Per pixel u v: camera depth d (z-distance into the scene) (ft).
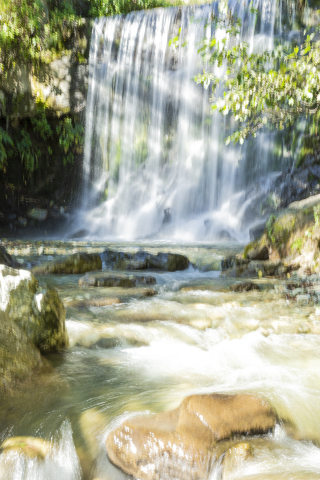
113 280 22.00
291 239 26.99
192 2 66.59
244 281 23.61
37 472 6.52
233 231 55.42
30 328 11.25
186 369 10.47
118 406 8.36
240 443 6.53
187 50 61.52
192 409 6.97
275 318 15.52
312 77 21.04
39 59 55.11
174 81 63.87
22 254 34.73
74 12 58.70
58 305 12.36
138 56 63.21
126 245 45.06
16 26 51.03
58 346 11.91
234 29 23.80
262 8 55.57
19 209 63.36
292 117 26.45
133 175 69.92
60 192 66.69
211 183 64.18
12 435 7.41
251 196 57.06
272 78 21.79
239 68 22.86
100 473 6.72
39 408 8.31
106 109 62.69
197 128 65.00
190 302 18.28
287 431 7.22
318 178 48.78
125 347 12.30
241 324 14.69
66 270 25.89
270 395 8.39
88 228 66.59
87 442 7.28
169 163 68.44
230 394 7.32
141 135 66.39
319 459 6.54
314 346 12.25
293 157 53.21
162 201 66.80
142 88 64.64
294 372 10.12
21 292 11.45
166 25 62.08
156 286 22.40
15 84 53.47
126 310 16.22
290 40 51.37
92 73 60.34
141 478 6.47
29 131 60.23
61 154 64.49
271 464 6.31
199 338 13.23
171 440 6.57
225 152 62.90
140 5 65.36
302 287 21.45
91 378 9.84
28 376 9.60
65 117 60.34
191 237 57.77
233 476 6.04
